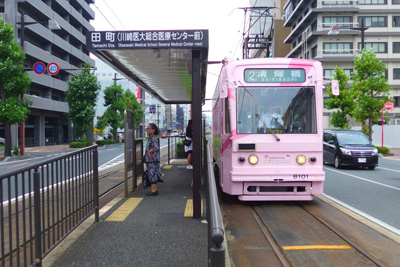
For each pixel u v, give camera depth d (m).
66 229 4.27
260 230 5.64
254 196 7.00
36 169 3.50
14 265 3.43
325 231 5.53
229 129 7.12
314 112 7.08
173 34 5.70
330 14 41.09
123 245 4.50
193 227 5.30
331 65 41.88
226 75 7.19
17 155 25.59
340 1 40.75
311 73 7.16
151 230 5.14
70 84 37.66
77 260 4.00
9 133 24.39
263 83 7.12
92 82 37.22
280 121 7.04
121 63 7.49
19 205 3.23
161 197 7.64
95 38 5.73
